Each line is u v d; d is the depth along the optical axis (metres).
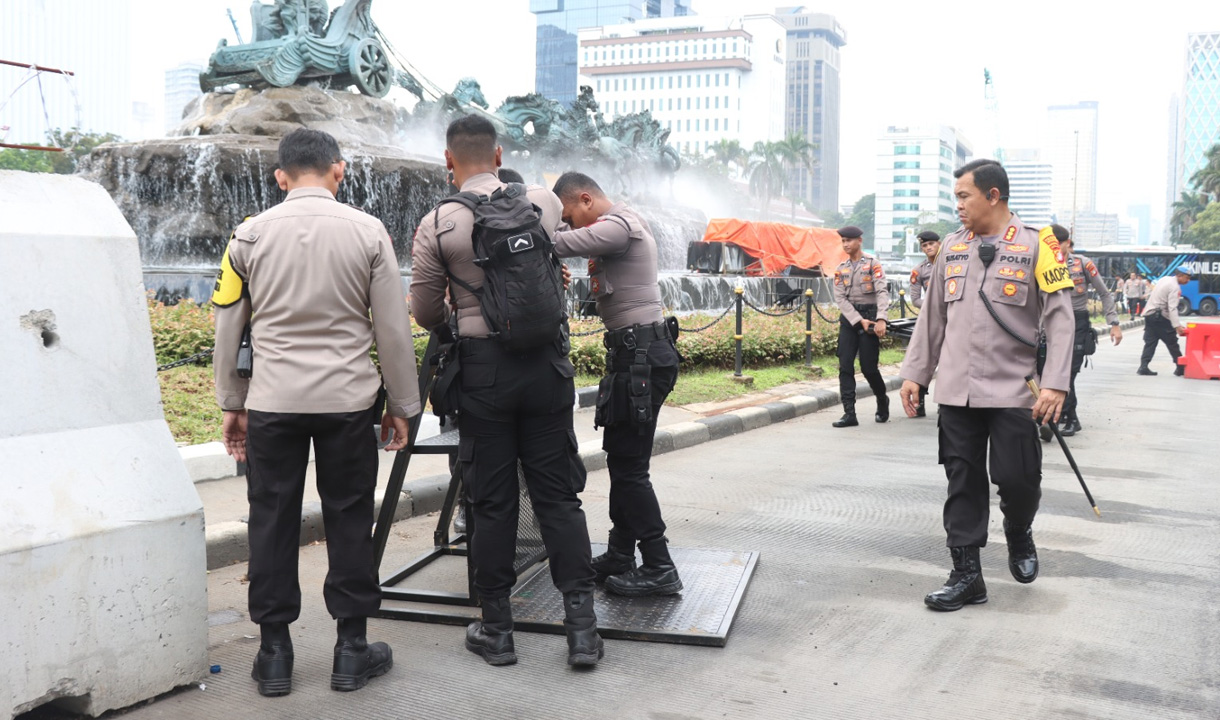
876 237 174.00
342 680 3.31
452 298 3.61
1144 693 3.31
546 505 3.61
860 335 9.82
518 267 3.40
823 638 3.85
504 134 32.00
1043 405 4.07
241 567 4.80
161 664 3.21
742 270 27.17
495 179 3.71
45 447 2.97
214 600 4.29
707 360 12.84
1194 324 16.11
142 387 3.30
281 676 3.29
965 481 4.26
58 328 3.06
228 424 3.45
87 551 2.98
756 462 7.81
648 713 3.15
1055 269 4.09
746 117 172.88
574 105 36.75
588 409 9.48
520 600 4.20
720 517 5.91
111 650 3.06
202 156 17.69
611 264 4.11
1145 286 38.78
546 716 3.12
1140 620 4.06
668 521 5.80
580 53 181.00
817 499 6.43
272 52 20.67
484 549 3.57
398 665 3.56
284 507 3.33
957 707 3.20
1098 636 3.87
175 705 3.19
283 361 3.28
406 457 4.05
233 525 4.93
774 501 6.37
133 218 18.06
